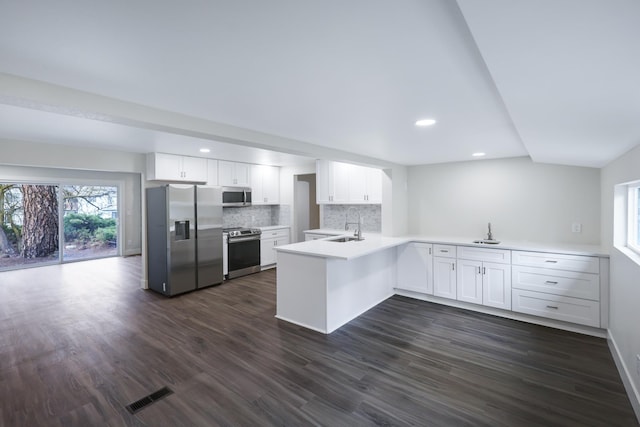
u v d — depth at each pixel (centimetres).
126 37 114
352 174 523
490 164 431
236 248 559
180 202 464
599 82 115
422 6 93
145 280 496
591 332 321
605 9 72
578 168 374
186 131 225
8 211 668
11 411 210
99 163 438
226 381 243
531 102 145
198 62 136
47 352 288
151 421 200
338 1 90
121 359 276
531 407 212
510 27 84
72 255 753
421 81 155
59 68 142
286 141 294
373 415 205
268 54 128
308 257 342
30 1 91
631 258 229
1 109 242
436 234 477
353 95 177
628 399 220
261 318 372
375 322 359
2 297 456
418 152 371
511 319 365
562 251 330
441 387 235
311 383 240
